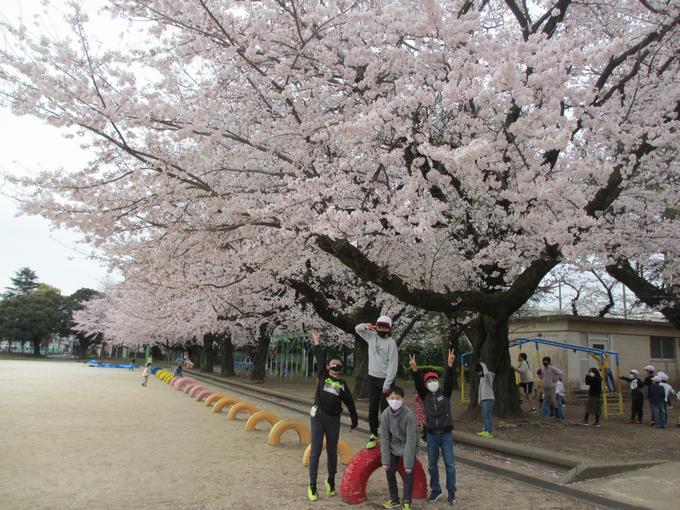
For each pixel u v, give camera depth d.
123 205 8.02
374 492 5.82
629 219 11.84
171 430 9.89
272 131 8.98
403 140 8.73
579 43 7.79
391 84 9.11
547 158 9.59
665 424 11.88
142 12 7.99
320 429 5.61
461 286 11.12
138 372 35.09
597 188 10.09
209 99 8.63
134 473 6.40
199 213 8.91
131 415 11.98
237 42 8.30
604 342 20.27
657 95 10.16
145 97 7.87
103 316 47.91
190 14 7.86
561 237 7.36
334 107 9.67
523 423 10.80
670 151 11.70
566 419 12.73
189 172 8.12
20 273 71.19
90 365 44.03
